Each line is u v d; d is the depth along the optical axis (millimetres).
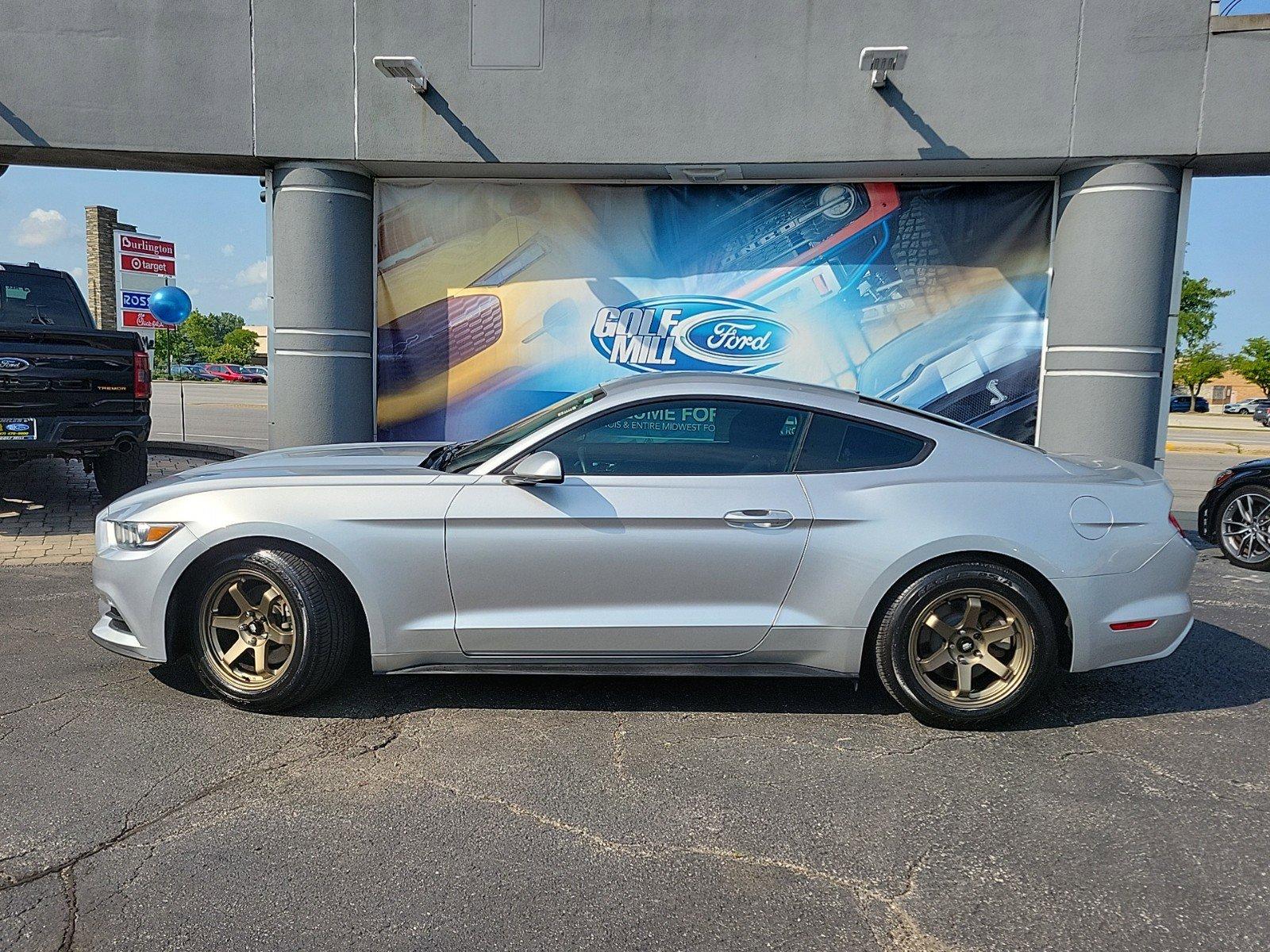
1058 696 4262
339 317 8148
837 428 3934
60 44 7672
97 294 26938
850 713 4004
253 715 3859
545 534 3727
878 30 7348
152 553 3783
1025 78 7270
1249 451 24266
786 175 8023
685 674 3842
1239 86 7051
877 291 8273
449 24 7641
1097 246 7484
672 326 8477
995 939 2424
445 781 3295
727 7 7457
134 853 2775
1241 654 4934
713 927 2457
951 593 3727
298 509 3730
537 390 8625
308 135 7797
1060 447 7816
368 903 2539
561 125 7707
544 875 2693
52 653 4617
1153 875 2738
